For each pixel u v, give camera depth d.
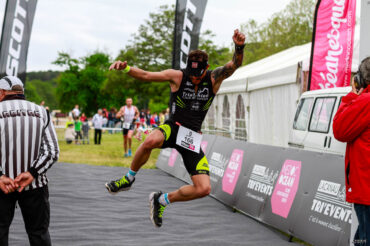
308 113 7.78
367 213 3.04
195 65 3.79
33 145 3.25
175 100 3.93
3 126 3.17
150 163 13.34
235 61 3.80
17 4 10.29
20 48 10.27
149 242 4.71
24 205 3.32
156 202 4.09
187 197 3.95
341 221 4.43
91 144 20.56
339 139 3.16
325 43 8.52
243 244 4.80
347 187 3.23
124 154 14.32
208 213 6.40
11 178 3.19
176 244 4.68
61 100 74.81
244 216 6.32
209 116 19.09
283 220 5.35
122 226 5.36
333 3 8.40
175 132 3.91
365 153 3.04
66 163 11.91
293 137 8.08
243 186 6.66
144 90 56.81
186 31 10.38
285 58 13.45
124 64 3.62
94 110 74.38
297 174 5.41
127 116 14.16
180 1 10.41
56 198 6.95
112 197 7.25
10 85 3.31
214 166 8.14
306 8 40.94
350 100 3.14
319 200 4.86
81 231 5.03
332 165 4.88
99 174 9.94
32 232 3.37
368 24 4.46
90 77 71.50
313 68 8.64
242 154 7.12
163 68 55.38
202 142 9.45
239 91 14.29
